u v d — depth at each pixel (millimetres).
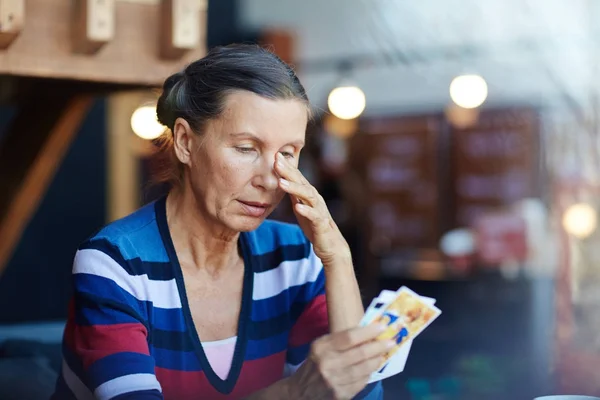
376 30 6664
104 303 1425
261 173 1440
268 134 1425
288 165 1448
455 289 5520
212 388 1532
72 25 2006
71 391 1490
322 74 7094
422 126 8891
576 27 6414
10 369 2123
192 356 1521
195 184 1482
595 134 6488
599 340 4512
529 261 6062
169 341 1511
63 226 5000
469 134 8492
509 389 4004
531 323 4879
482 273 5773
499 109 7711
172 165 1550
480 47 6590
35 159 2541
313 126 1580
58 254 4984
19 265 4832
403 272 6234
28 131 2621
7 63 1932
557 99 6816
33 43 1962
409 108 7699
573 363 4223
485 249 6262
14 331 2420
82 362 1420
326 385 1320
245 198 1450
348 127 7469
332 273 1528
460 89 6504
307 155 7035
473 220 8523
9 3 1823
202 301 1560
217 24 6035
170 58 2129
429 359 4465
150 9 2107
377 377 1443
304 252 1694
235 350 1566
